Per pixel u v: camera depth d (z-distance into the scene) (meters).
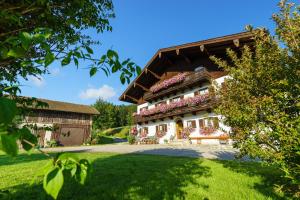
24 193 4.80
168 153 12.33
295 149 3.04
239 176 5.73
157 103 26.02
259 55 3.93
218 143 16.84
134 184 5.38
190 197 4.36
